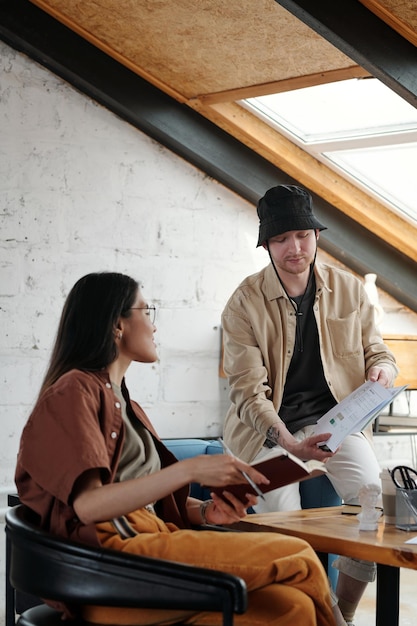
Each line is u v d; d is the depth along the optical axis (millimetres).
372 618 3607
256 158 4277
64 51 3793
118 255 4020
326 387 3242
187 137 4105
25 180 3783
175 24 3441
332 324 3242
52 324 3848
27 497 2053
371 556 2055
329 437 2609
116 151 4012
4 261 3732
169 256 4156
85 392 2027
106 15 3543
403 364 4391
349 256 4520
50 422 1983
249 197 4359
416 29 3172
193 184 4227
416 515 2256
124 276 2236
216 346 4297
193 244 4227
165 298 4148
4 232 3734
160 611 1916
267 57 3533
